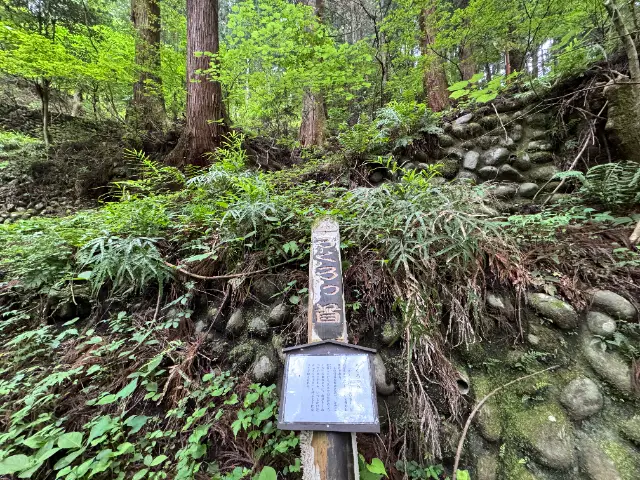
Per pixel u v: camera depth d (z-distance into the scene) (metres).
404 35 4.72
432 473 1.30
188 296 2.02
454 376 1.51
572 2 3.14
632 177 2.06
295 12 3.94
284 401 1.13
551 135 2.96
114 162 4.83
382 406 1.53
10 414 1.51
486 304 1.72
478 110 3.45
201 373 1.75
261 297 2.00
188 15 4.55
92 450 1.42
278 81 4.49
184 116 5.96
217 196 2.78
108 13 7.25
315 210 2.27
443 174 3.19
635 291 1.61
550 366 1.52
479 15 3.83
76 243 2.21
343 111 6.67
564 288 1.70
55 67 4.50
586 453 1.29
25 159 4.98
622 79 2.46
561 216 2.07
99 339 1.76
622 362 1.43
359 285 1.86
